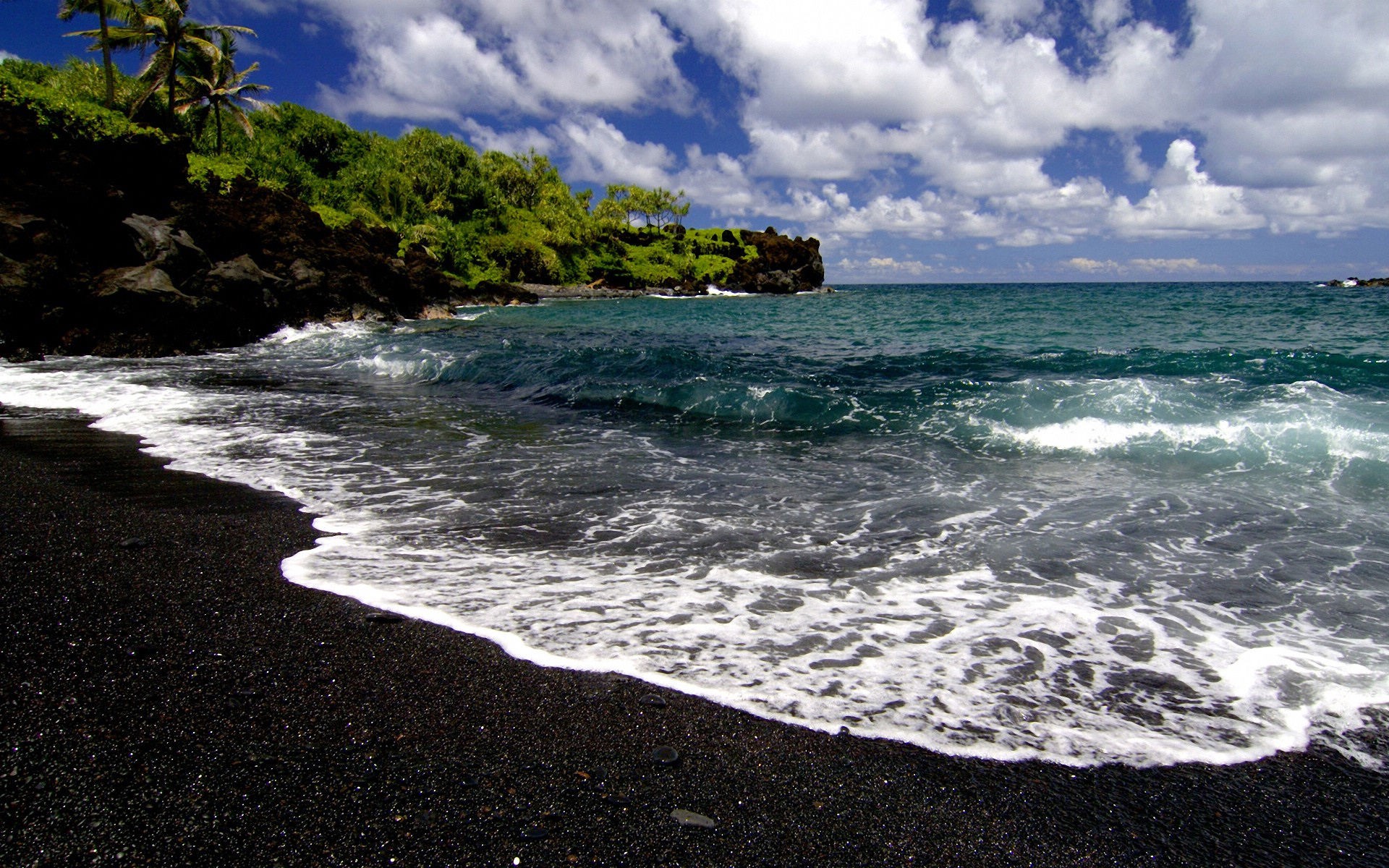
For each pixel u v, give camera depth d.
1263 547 4.93
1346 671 3.31
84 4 29.45
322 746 2.62
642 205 103.69
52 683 2.95
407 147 69.12
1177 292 77.06
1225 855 2.23
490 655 3.33
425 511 5.62
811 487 6.50
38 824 2.18
